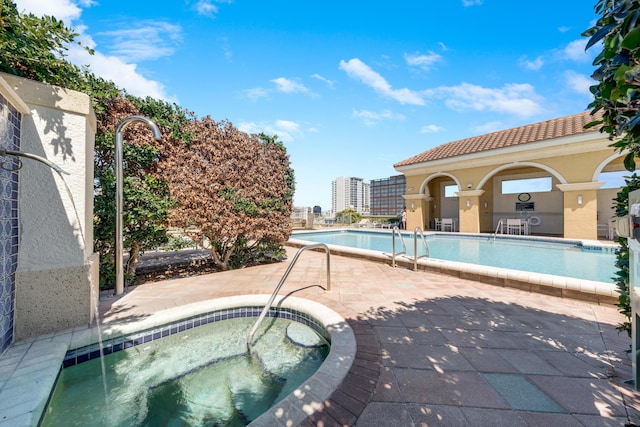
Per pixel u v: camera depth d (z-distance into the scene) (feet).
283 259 26.96
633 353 5.42
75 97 10.65
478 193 45.96
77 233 10.69
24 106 9.29
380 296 14.85
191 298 14.10
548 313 12.36
